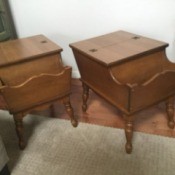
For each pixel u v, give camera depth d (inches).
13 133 55.2
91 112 60.2
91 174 43.3
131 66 44.3
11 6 70.5
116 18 64.0
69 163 45.8
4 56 45.4
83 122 56.7
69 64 76.0
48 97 48.4
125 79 44.2
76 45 50.0
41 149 49.6
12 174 44.4
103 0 62.3
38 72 46.6
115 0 61.4
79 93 69.0
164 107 59.2
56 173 44.0
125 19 63.4
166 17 59.9
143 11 60.8
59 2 66.0
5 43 52.5
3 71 43.7
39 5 68.2
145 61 45.9
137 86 39.5
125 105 42.4
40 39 54.0
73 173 43.8
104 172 43.4
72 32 70.1
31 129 55.6
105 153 47.4
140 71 45.8
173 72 43.4
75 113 60.2
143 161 44.9
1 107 65.2
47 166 45.6
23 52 46.8
